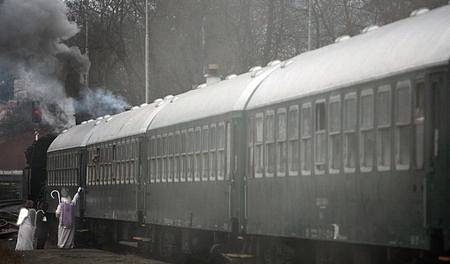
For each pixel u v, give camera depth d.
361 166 23.61
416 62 21.03
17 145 154.75
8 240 59.75
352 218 24.12
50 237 62.78
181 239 40.16
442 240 20.06
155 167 42.50
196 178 36.81
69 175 58.81
